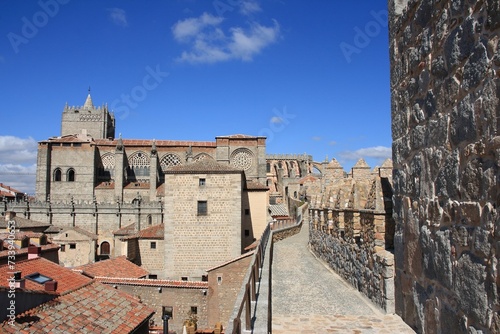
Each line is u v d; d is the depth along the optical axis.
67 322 16.08
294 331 9.01
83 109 123.50
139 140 96.44
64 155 88.88
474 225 4.14
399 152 7.00
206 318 35.34
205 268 45.22
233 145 91.19
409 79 6.48
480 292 3.97
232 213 45.69
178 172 46.12
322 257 20.36
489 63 3.84
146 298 36.00
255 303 9.23
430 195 5.51
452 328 4.69
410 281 6.38
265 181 90.31
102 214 77.12
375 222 10.96
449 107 4.87
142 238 52.81
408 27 6.53
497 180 3.66
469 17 4.30
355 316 9.92
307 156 128.62
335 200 17.75
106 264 41.75
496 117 3.70
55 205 76.94
